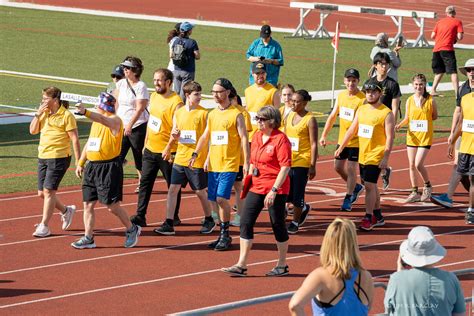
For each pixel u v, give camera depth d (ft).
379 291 69.77
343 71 182.91
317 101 152.15
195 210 92.12
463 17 277.23
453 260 77.41
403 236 84.38
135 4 278.67
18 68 174.91
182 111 81.56
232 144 77.92
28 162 110.11
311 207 94.27
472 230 86.84
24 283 69.87
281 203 70.85
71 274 72.13
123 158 94.12
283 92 85.71
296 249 79.97
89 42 208.54
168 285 69.97
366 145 84.43
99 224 86.33
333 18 266.77
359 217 90.68
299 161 83.71
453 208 94.94
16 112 138.00
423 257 44.88
